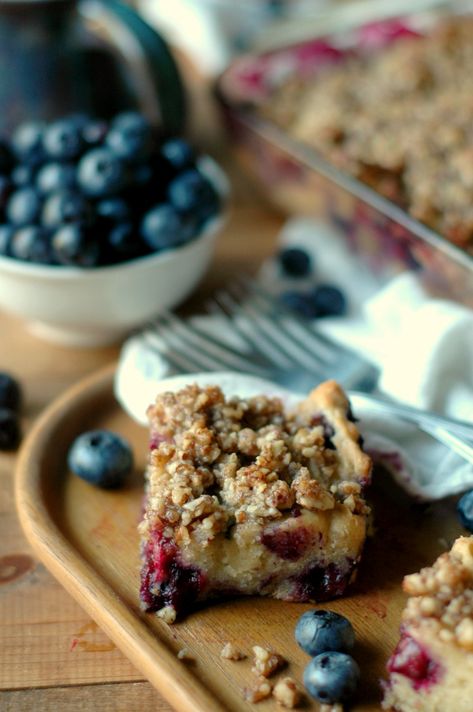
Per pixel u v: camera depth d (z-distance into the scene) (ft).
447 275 1.64
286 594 1.33
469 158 1.75
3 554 1.42
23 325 1.74
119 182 1.62
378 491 1.44
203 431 1.35
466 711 1.22
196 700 1.24
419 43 2.07
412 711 1.24
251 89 2.02
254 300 1.68
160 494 1.32
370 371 1.57
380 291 1.77
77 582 1.33
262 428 1.38
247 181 2.03
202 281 1.82
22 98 1.85
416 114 1.89
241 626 1.31
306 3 2.41
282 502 1.30
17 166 1.68
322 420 1.40
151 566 1.31
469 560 1.25
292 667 1.28
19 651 1.33
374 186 1.76
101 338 1.70
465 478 1.41
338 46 2.11
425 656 1.22
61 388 1.64
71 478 1.47
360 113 1.91
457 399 1.50
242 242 1.89
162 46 1.92
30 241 1.60
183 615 1.32
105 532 1.41
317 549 1.31
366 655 1.29
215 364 1.57
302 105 1.99
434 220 1.71
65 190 1.62
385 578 1.36
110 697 1.30
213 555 1.30
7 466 1.52
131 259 1.64
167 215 1.63
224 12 2.34
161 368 1.53
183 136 2.00
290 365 1.58
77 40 1.85
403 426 1.46
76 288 1.61
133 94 1.93
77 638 1.34
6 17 1.81
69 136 1.65
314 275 1.81
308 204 1.86
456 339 1.50
